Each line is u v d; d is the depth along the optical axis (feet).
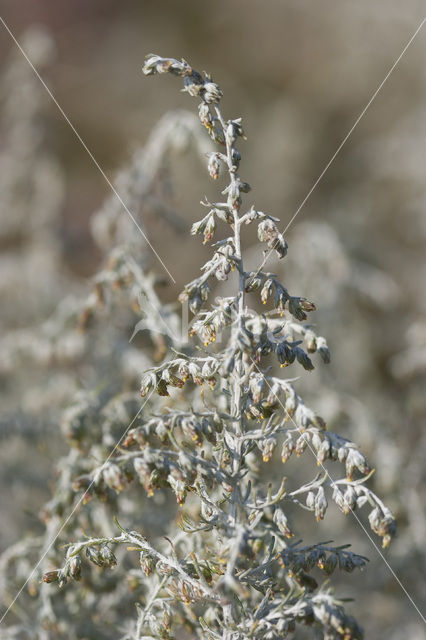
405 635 13.41
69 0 39.37
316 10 40.34
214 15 41.88
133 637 7.49
